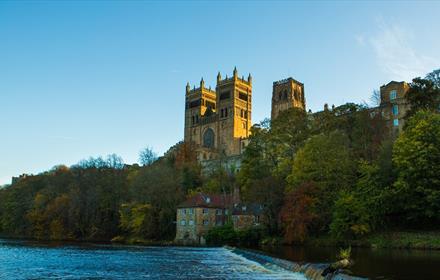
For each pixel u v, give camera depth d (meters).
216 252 84.62
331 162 92.38
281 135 120.75
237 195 125.44
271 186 99.69
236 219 111.94
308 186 88.88
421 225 81.38
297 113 125.12
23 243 113.31
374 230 81.88
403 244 74.31
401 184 76.25
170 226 128.25
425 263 50.88
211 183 143.25
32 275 48.81
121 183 146.62
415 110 103.38
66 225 148.25
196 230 119.25
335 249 76.75
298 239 88.00
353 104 119.62
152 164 157.75
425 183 75.44
